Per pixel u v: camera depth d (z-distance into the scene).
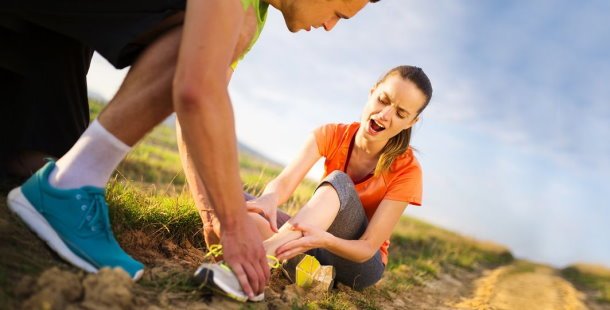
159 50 1.84
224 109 1.69
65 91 2.38
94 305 1.62
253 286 2.00
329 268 2.70
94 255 1.85
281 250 2.33
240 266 1.95
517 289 7.67
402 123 2.72
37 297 1.52
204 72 1.65
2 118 2.32
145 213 2.60
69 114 2.42
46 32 2.26
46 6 1.92
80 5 1.91
